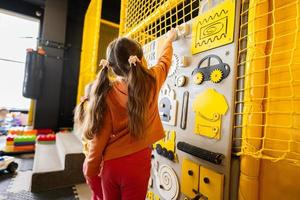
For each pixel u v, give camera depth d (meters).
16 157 2.75
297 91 0.56
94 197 1.00
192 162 0.83
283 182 0.58
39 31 3.96
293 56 0.57
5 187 1.91
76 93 4.17
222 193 0.68
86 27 3.75
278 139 0.59
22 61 3.92
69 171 2.05
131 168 0.78
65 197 1.83
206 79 0.79
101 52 3.79
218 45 0.75
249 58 0.64
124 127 0.80
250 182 0.62
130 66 0.77
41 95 3.54
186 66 0.91
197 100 0.83
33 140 3.00
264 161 0.62
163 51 0.95
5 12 3.71
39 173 1.92
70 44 3.85
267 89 0.61
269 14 0.63
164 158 1.02
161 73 0.85
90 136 0.80
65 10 3.70
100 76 0.83
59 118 4.03
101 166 0.84
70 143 2.46
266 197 0.61
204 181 0.76
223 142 0.70
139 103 0.73
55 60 3.63
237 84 0.68
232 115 0.68
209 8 0.86
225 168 0.69
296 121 0.56
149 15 1.36
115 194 0.83
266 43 0.63
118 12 4.29
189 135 0.86
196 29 0.87
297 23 0.56
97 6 2.68
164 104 1.03
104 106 0.79
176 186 0.92
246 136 0.63
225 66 0.72
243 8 0.68
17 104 4.00
